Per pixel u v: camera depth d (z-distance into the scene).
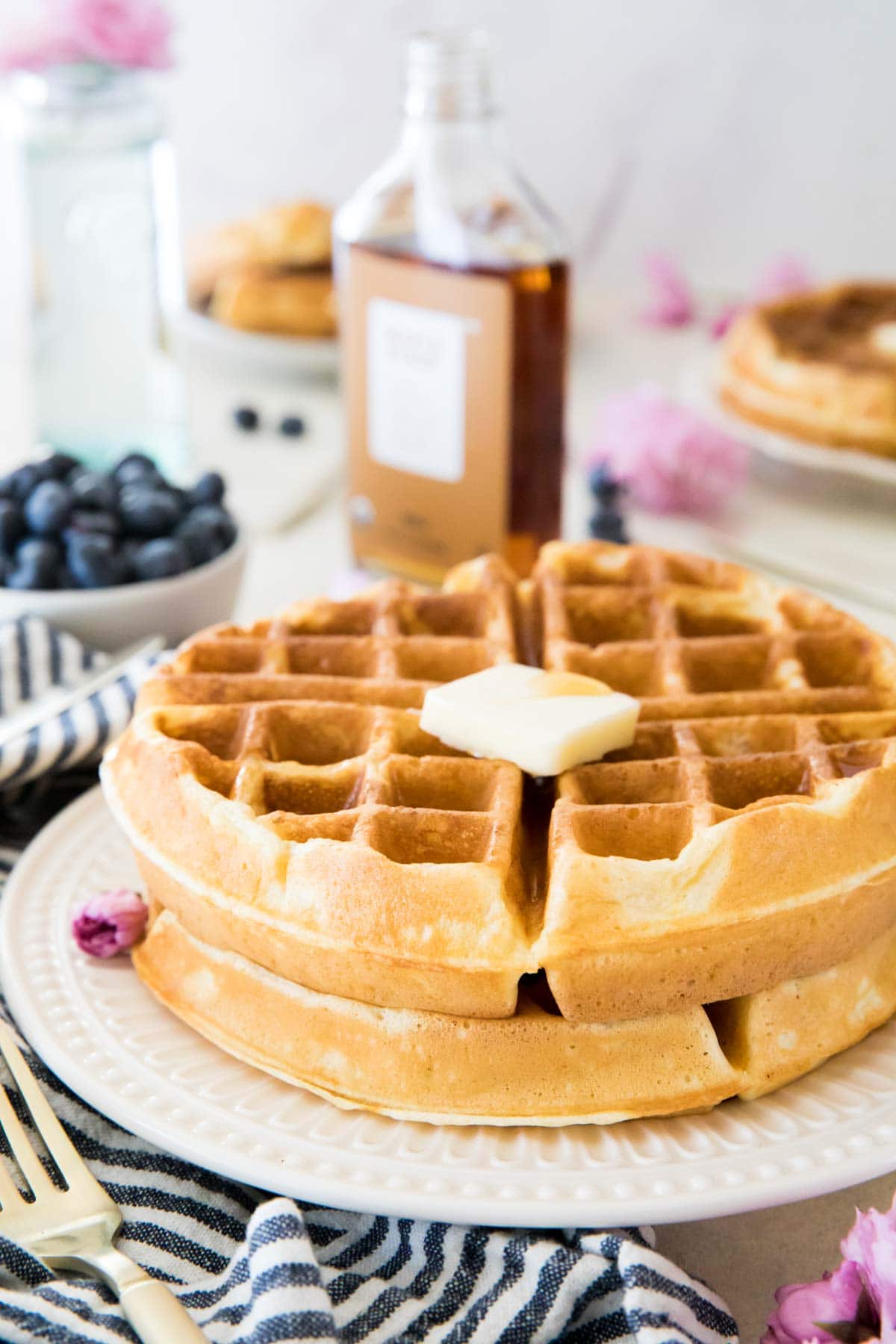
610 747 0.57
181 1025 0.56
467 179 0.73
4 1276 0.51
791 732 0.58
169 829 0.56
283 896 0.54
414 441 0.75
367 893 0.53
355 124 1.21
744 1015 0.55
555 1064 0.54
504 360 0.72
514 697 0.58
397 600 0.63
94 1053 0.55
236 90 1.22
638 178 1.16
